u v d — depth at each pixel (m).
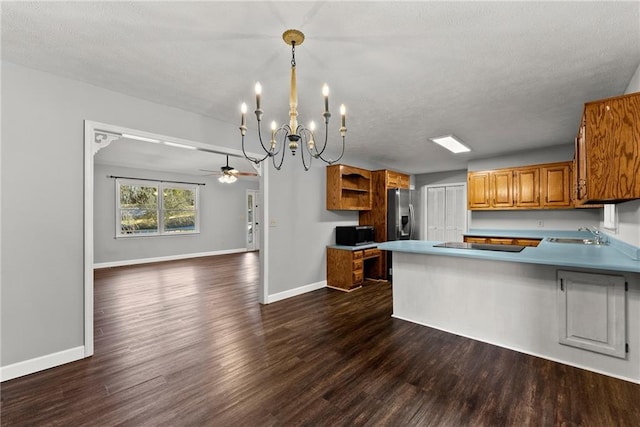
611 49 1.88
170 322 3.21
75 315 2.39
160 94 2.65
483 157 5.37
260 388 1.99
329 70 2.20
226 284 4.91
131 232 6.79
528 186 4.79
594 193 1.94
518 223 5.20
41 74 2.25
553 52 1.93
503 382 2.04
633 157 1.83
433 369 2.22
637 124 1.82
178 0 1.47
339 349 2.56
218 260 7.33
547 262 2.12
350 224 5.37
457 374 2.15
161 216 7.24
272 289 3.97
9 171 2.13
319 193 4.73
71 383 2.05
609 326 2.12
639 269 1.83
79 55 2.02
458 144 4.39
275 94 2.64
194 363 2.32
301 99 2.74
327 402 1.83
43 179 2.26
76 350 2.39
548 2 1.46
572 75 2.25
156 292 4.41
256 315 3.44
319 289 4.64
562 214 4.79
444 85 2.44
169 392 1.94
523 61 2.05
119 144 4.54
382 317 3.37
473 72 2.21
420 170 7.04
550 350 2.38
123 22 1.65
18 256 2.16
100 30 1.73
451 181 7.10
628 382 2.03
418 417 1.69
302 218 4.42
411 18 1.60
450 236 7.13
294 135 1.75
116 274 5.66
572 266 2.20
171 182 7.41
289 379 2.10
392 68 2.16
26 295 2.19
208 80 2.38
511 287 2.58
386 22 1.63
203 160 5.90
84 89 2.44
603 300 2.15
